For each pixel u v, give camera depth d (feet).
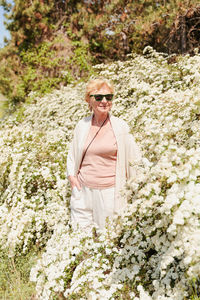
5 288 8.81
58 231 9.21
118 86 18.15
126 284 7.04
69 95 24.21
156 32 32.37
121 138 8.20
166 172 5.88
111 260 7.75
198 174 5.56
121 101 16.44
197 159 5.64
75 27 38.68
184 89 11.20
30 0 39.22
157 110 8.50
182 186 5.65
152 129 7.25
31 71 39.11
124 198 8.16
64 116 20.35
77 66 38.29
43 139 16.30
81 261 8.05
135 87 14.30
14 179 12.55
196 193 5.31
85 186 8.54
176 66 15.14
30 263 9.47
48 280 7.52
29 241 10.18
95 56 39.17
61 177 12.50
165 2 28.40
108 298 6.55
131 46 36.35
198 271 5.14
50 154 13.93
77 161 8.82
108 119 8.50
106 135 8.32
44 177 12.05
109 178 8.30
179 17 28.14
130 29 33.35
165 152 6.32
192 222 5.11
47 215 10.78
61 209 10.50
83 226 8.70
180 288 6.15
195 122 7.30
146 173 6.77
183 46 30.48
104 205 8.27
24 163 12.71
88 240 7.98
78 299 6.94
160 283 6.70
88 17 36.40
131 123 9.90
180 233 5.38
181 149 6.17
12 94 39.93
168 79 14.55
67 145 14.49
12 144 14.80
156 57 19.76
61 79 37.78
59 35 38.81
